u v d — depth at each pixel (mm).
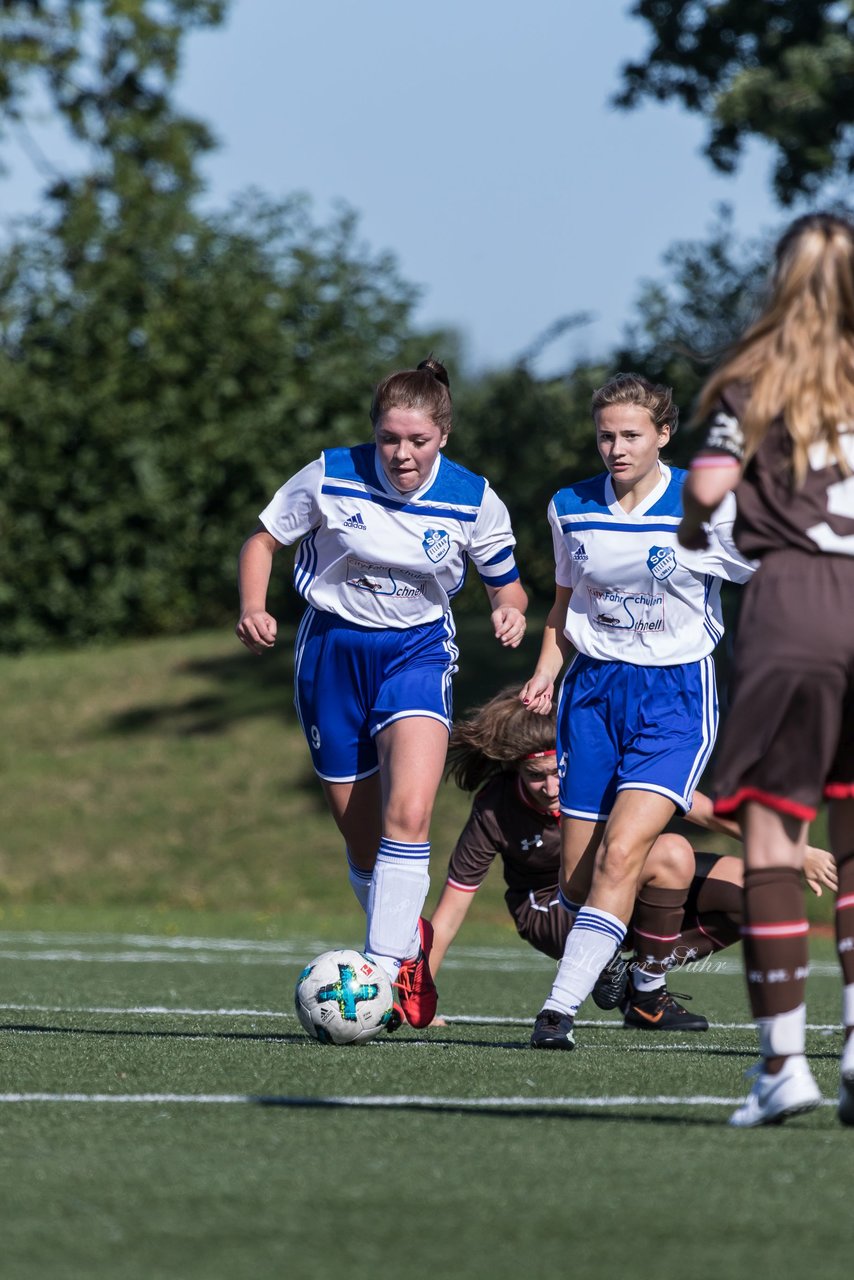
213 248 103750
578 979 19766
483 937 50188
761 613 13062
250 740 74125
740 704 13023
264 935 48719
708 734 20328
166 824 67188
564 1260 9164
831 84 71000
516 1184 11039
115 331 99188
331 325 104375
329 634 20359
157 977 33125
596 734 20453
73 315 99875
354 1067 17328
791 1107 13039
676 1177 11266
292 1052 18750
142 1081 16078
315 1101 14734
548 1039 19562
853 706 13016
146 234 102500
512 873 23922
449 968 37438
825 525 13055
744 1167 11602
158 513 98250
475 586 87875
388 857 19844
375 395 19938
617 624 20359
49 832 66938
